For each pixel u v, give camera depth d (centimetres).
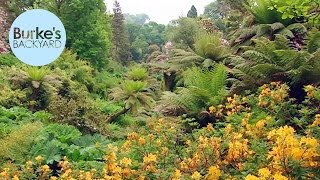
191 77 689
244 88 543
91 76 1556
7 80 982
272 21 727
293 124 395
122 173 316
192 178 294
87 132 731
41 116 786
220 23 1794
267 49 536
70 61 1445
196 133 406
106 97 1438
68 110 751
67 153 565
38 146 557
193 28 1412
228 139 332
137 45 3550
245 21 787
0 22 1582
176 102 595
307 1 396
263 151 297
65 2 1884
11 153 507
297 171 258
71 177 336
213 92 611
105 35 1973
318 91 396
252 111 456
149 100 945
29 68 1010
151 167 324
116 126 859
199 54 836
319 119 325
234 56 693
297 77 489
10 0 2081
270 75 515
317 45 531
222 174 303
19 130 574
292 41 683
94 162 459
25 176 377
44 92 963
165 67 880
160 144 379
